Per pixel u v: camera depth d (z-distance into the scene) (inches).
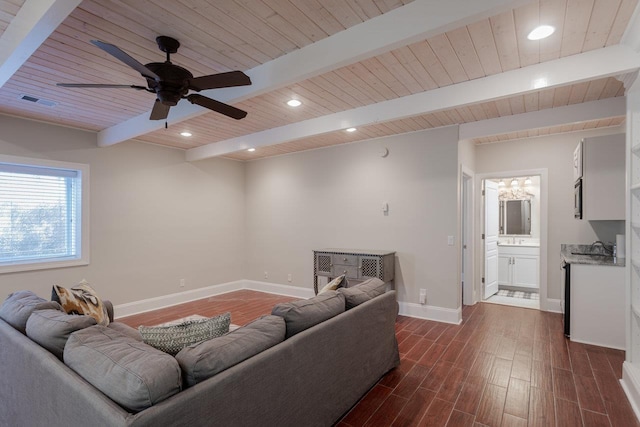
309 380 74.4
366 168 191.5
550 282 183.3
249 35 85.1
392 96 126.0
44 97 123.4
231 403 56.2
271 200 234.1
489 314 178.1
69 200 163.0
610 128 171.0
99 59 96.0
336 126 145.0
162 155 199.0
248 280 245.4
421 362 119.4
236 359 59.9
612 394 97.2
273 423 64.9
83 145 165.3
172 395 49.3
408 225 177.5
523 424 84.0
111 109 137.0
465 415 87.8
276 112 143.8
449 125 163.6
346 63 86.3
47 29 72.2
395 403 93.4
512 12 74.3
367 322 97.7
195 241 215.2
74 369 56.2
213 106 97.4
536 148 187.2
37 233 153.3
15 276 144.8
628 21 77.9
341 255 180.9
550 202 183.2
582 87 115.3
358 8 75.1
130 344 58.1
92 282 167.6
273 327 71.5
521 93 103.7
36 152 150.6
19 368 68.7
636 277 98.7
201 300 211.8
